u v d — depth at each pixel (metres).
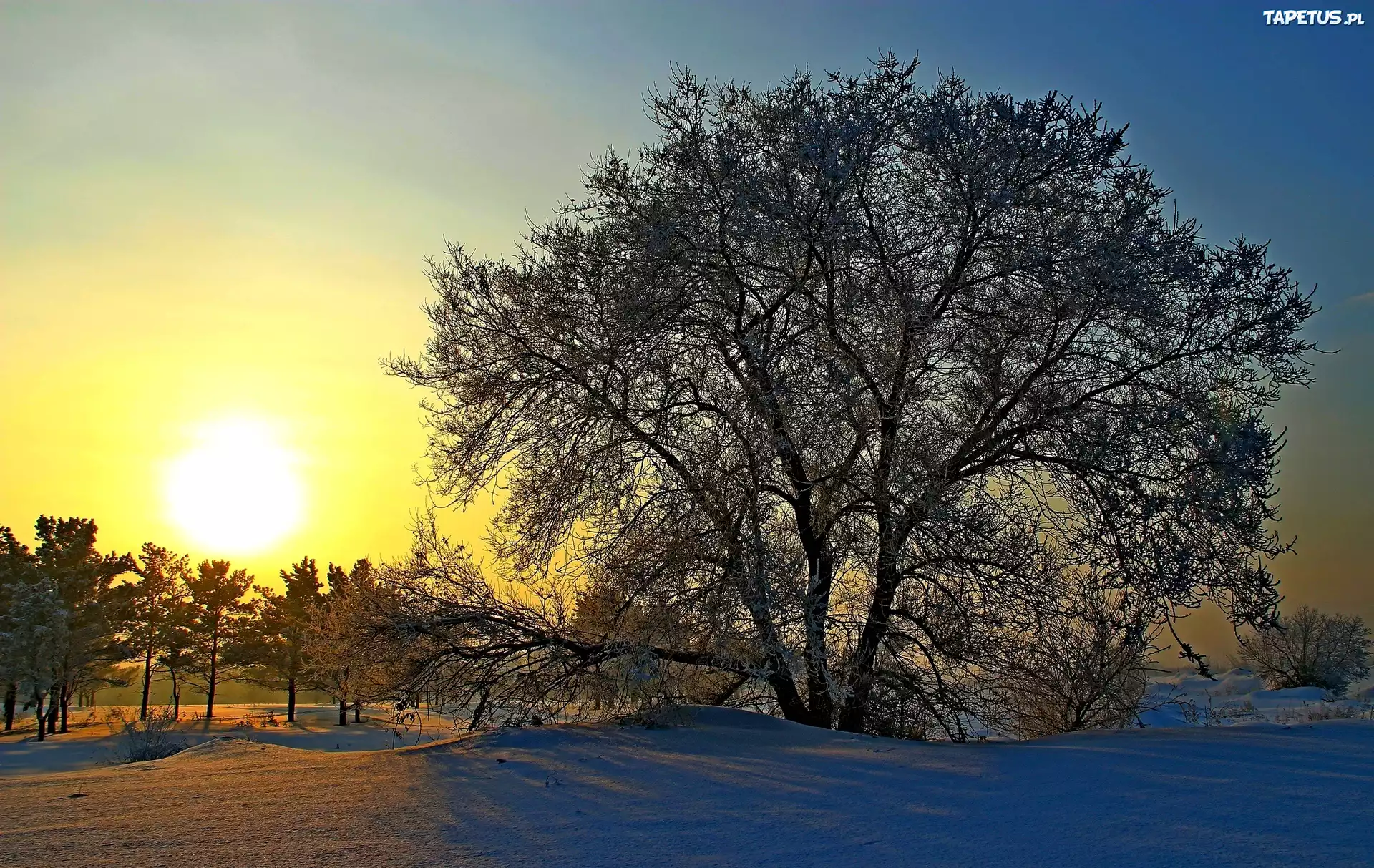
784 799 7.16
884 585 13.12
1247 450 11.81
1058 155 12.66
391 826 6.52
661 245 12.45
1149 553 12.12
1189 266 12.35
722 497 12.58
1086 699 13.94
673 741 10.84
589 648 13.74
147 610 54.31
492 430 14.00
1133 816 6.01
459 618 13.66
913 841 5.64
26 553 54.28
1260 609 11.93
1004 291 12.81
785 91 13.30
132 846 5.99
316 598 50.81
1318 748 8.57
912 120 12.91
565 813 6.88
